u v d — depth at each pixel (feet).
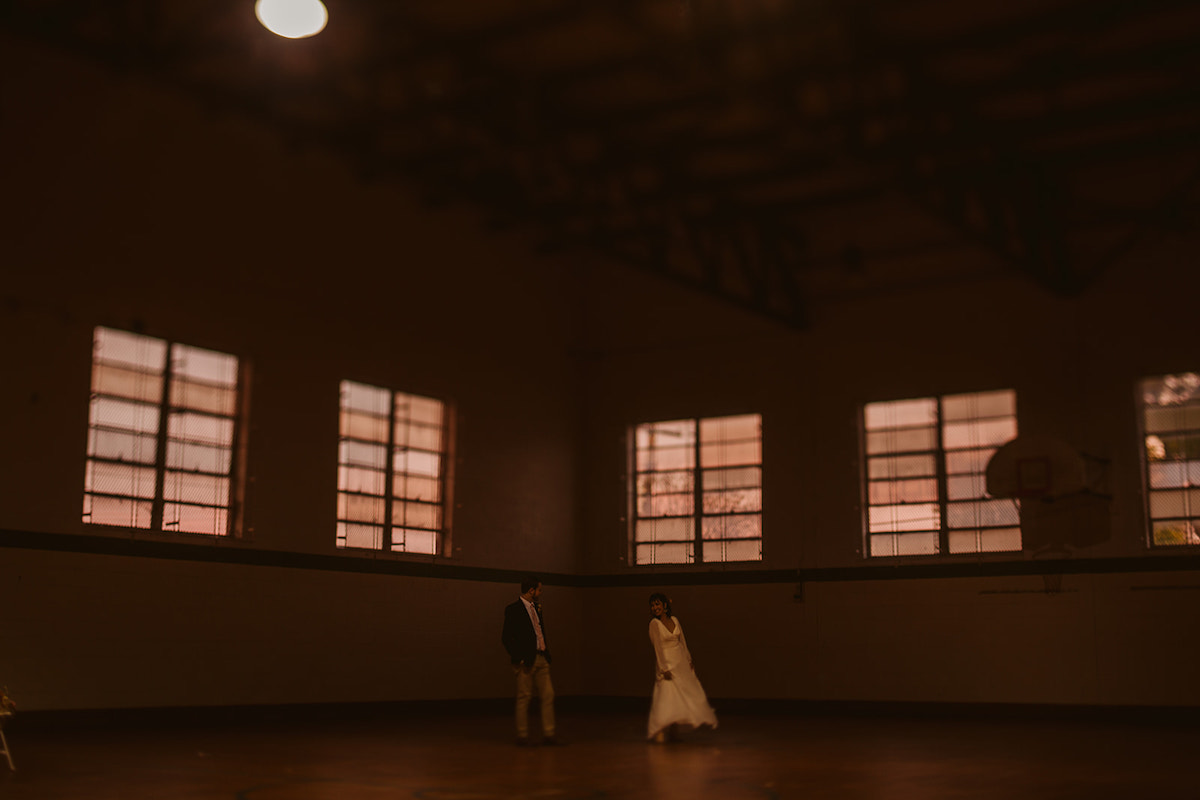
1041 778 28.17
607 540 61.52
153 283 43.27
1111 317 51.13
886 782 27.37
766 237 56.59
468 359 56.85
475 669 54.60
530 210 50.39
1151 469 49.80
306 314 49.01
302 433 48.14
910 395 55.16
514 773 29.19
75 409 40.42
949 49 36.88
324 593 48.03
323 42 39.55
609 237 51.16
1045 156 44.75
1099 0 34.99
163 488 43.21
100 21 38.88
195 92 39.45
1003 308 53.67
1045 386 52.08
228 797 24.29
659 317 62.34
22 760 31.09
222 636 43.96
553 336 62.49
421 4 38.29
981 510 52.90
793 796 24.80
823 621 55.21
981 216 53.78
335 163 51.16
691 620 58.44
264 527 46.01
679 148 45.62
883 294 56.65
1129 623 48.62
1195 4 36.52
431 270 55.47
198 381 45.01
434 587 53.11
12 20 35.53
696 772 29.50
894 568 53.93
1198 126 45.93
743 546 58.13
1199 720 46.60
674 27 37.78
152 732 39.75
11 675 37.70
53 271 40.16
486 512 56.54
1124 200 51.39
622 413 62.54
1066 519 50.65
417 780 27.66
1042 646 50.19
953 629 52.24
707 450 60.13
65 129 41.09
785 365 58.44
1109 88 43.52
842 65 37.63
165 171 44.27
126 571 41.22
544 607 59.16
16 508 38.42
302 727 43.80
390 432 52.85
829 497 56.24
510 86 40.42
